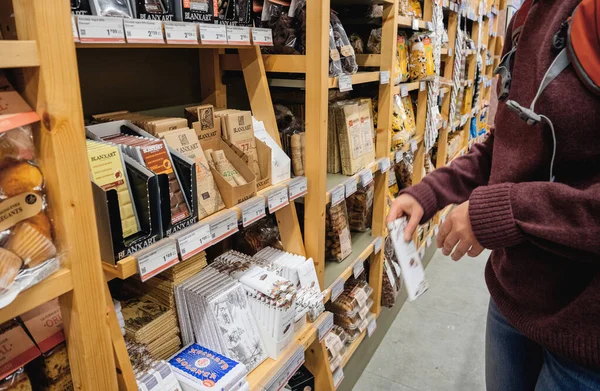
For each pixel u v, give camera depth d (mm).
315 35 1501
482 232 908
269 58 1618
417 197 1231
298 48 1638
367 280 2662
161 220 1060
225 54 1760
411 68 2682
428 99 2922
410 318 3004
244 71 1615
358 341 2340
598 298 853
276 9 1652
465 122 4492
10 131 686
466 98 4492
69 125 716
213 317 1318
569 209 816
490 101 6191
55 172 717
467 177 1304
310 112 1595
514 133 998
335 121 2010
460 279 3549
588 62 817
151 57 1633
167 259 1063
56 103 693
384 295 2672
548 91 887
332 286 1942
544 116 889
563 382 985
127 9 1058
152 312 1371
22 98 702
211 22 1280
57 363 930
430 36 2748
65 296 797
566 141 890
